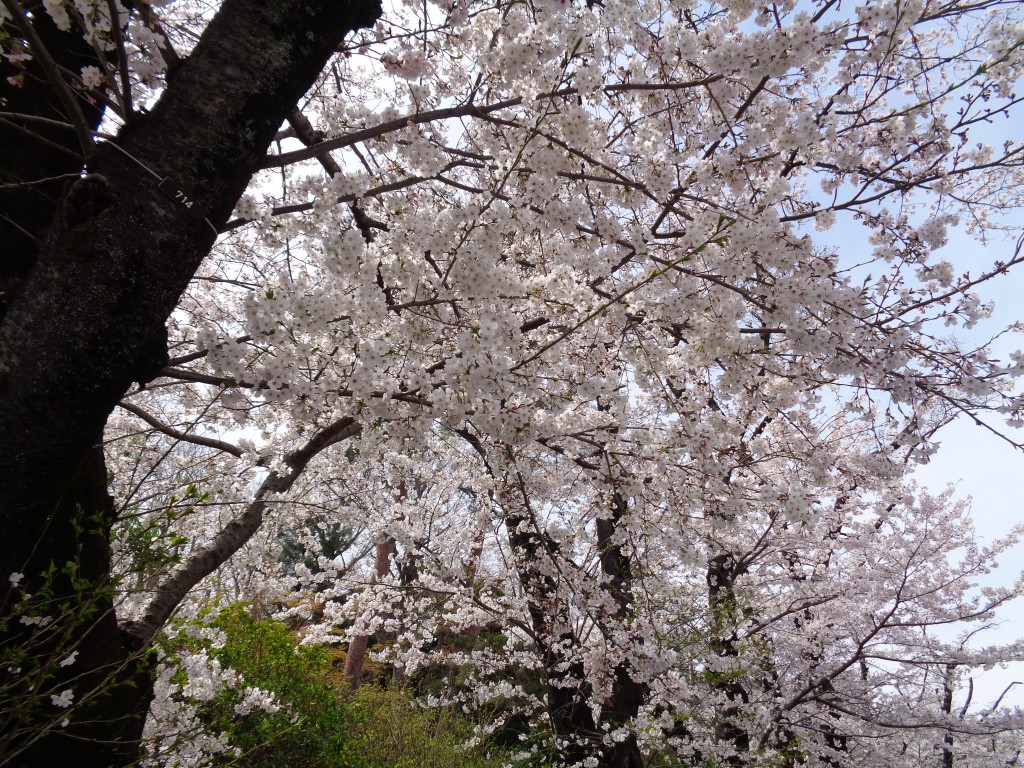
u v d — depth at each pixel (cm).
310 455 405
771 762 552
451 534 701
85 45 244
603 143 329
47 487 154
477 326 240
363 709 783
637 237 262
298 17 195
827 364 280
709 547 566
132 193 165
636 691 586
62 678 229
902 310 297
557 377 326
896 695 683
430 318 282
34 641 197
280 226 252
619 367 420
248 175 188
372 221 330
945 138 313
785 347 319
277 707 420
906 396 278
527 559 531
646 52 288
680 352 311
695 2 274
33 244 229
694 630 571
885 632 679
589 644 548
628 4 236
